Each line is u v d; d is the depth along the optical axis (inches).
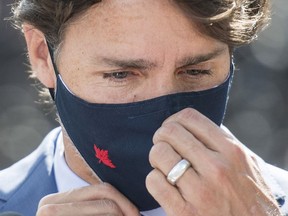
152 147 182.2
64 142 213.5
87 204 192.2
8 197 221.5
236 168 180.1
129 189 201.5
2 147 440.1
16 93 450.0
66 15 193.0
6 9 445.4
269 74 441.1
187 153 179.2
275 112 438.3
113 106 191.8
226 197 178.4
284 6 439.2
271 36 440.1
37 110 445.7
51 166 222.8
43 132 442.9
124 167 198.1
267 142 435.5
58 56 200.7
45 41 209.6
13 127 443.8
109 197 193.5
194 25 186.2
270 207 181.9
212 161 178.2
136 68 188.5
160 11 185.2
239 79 440.5
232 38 192.7
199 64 191.9
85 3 188.4
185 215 178.7
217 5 186.4
